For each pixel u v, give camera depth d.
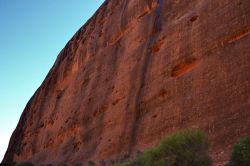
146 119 24.33
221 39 20.61
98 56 38.72
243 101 17.27
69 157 33.28
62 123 39.47
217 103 18.72
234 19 20.30
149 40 29.09
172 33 25.89
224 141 16.72
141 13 32.53
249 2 19.84
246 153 10.50
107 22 40.69
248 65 18.03
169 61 24.62
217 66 19.94
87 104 34.91
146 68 27.30
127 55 31.67
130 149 24.39
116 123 28.09
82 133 33.50
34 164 40.16
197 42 22.59
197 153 12.11
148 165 12.41
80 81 40.16
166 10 28.61
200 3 24.42
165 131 21.66
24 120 55.78
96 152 28.61
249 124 16.09
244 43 18.95
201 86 20.47
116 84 31.09
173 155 12.02
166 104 22.89
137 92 26.94
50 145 41.22
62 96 44.72
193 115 19.97
